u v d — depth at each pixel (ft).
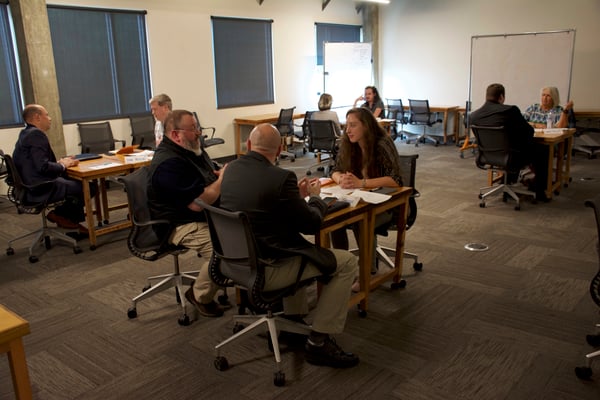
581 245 12.38
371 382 7.15
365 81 31.19
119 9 20.58
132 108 21.80
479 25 28.43
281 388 7.07
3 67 18.11
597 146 23.75
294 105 28.94
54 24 19.01
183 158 8.63
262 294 6.88
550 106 18.04
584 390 6.82
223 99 25.20
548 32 24.75
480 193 16.80
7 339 4.51
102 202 14.60
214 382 7.27
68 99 19.79
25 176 12.32
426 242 12.86
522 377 7.16
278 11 27.04
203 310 8.79
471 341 8.16
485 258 11.71
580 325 8.56
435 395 6.82
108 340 8.52
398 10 31.60
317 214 7.17
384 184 9.45
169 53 22.56
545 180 16.26
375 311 9.25
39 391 7.15
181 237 8.79
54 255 12.60
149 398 6.95
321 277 7.31
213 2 23.82
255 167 6.76
